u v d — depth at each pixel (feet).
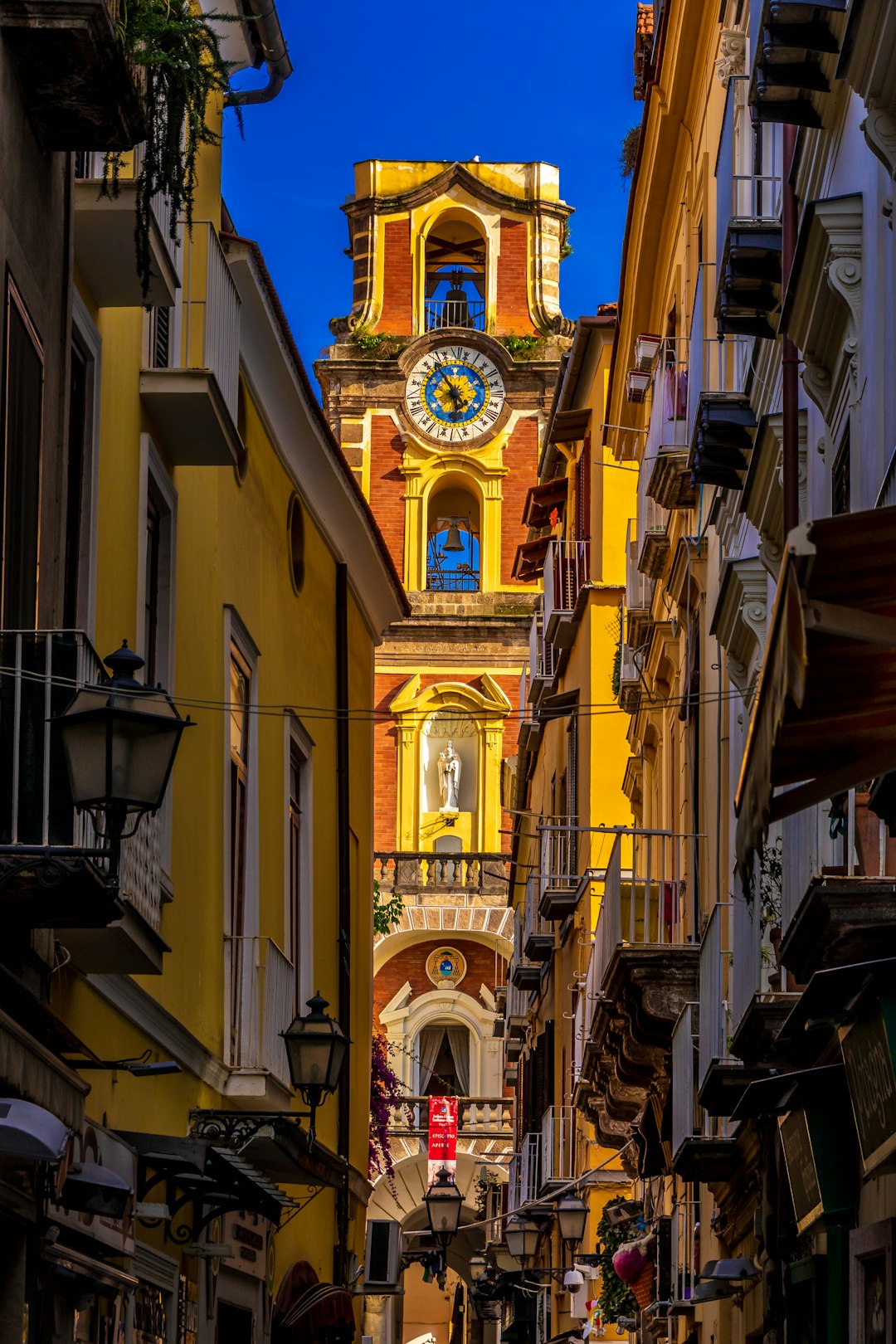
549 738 110.01
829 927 27.37
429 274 187.93
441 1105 161.79
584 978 90.07
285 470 67.21
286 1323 62.34
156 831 36.88
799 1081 30.40
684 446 55.16
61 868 27.99
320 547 74.95
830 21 30.30
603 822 90.53
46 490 33.60
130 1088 42.78
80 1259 35.40
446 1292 228.02
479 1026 168.76
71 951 36.01
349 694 81.35
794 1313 39.42
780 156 43.29
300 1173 56.34
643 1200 78.18
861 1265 31.76
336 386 177.88
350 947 79.20
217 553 54.08
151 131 35.55
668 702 65.62
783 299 34.14
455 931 168.25
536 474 177.17
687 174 61.57
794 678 16.37
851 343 31.42
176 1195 46.34
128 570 43.57
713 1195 55.47
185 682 49.80
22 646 29.91
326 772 74.43
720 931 45.55
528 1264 115.14
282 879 63.57
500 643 174.50
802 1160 31.12
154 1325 43.96
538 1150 109.60
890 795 22.97
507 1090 167.02
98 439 40.32
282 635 66.03
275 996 56.03
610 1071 68.85
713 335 53.98
